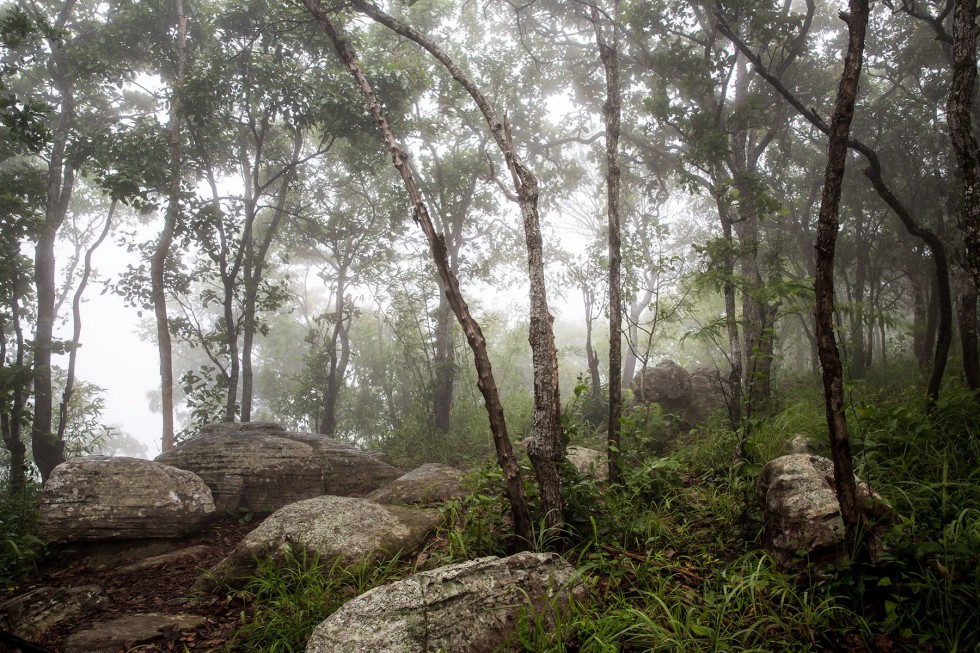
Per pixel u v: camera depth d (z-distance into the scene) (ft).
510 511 16.35
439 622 11.41
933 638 10.66
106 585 18.65
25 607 15.64
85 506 21.31
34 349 39.81
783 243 34.12
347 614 11.53
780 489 14.28
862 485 13.79
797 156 49.16
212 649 13.65
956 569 11.69
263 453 26.86
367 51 44.29
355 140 41.86
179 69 40.88
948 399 20.24
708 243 25.44
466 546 15.79
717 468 21.27
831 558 12.47
